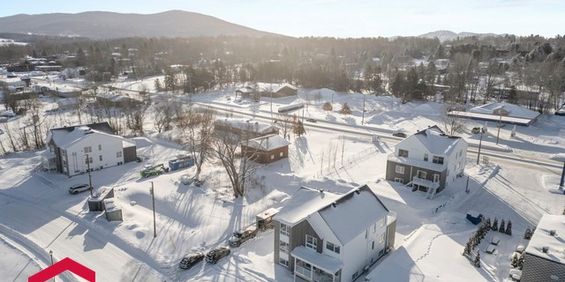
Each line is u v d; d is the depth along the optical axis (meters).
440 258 36.94
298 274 33.84
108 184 56.75
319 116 104.94
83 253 38.69
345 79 140.88
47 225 44.69
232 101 126.50
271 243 40.78
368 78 146.88
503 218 46.28
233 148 58.59
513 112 95.25
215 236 42.09
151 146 75.75
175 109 97.25
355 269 34.62
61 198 52.22
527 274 29.95
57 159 61.41
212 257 36.94
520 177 59.81
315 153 72.81
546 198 52.06
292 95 136.25
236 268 36.12
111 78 176.25
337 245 32.66
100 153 62.88
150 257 38.06
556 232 32.75
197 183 55.78
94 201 47.56
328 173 61.84
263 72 166.88
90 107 102.25
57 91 129.75
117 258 37.94
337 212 34.53
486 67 155.38
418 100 119.75
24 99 113.00
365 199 37.69
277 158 68.00
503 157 69.94
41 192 54.34
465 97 119.94
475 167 63.91
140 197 52.03
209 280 34.19
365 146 77.12
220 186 55.88
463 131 86.88
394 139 82.38
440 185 53.25
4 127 90.50
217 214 47.28
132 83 164.88
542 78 119.44
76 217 46.38
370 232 35.72
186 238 41.56
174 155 70.44
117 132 84.56
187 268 36.06
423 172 54.28
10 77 168.25
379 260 37.94
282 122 92.94
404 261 36.06
